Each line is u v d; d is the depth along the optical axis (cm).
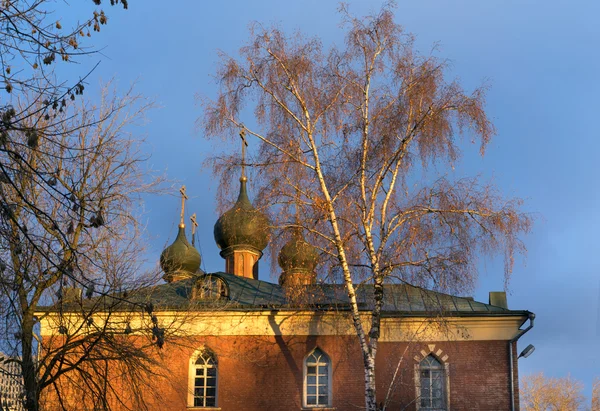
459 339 3422
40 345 2748
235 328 3462
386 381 3384
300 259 3081
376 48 3106
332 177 3033
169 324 3198
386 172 3002
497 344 3416
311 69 3078
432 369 3412
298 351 3438
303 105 3036
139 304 2027
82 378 2697
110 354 2659
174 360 3409
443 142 2988
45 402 2603
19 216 2070
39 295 2395
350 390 3372
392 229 2947
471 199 2941
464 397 3350
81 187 2447
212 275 3691
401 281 2894
